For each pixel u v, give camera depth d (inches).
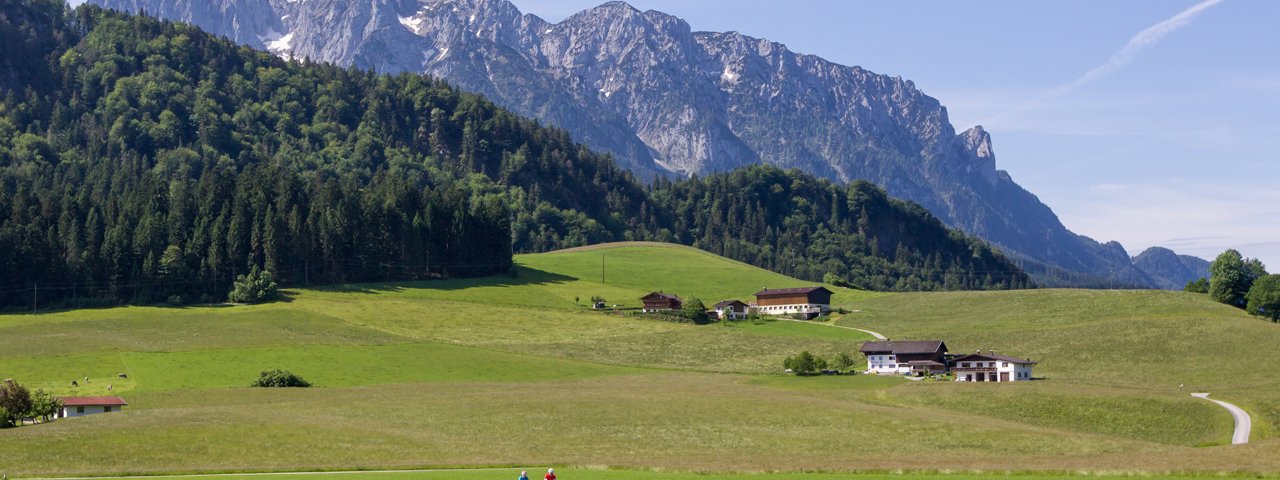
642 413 5039.4
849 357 7534.5
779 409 5137.8
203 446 4060.0
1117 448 4303.6
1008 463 3757.4
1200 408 5201.8
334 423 4618.6
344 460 3905.0
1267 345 7253.9
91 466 3715.6
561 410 5108.3
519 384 6530.5
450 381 6678.2
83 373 6412.4
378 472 3597.4
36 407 5083.7
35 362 6633.9
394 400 5506.9
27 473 3570.4
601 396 5585.6
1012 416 5275.6
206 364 6796.3
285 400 5615.2
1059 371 7042.3
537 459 3924.7
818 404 5285.4
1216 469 3494.1
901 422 4830.2
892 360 7317.9
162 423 4434.1
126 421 4485.7
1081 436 4574.3
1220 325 7834.6
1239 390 5861.2
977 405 5516.7
